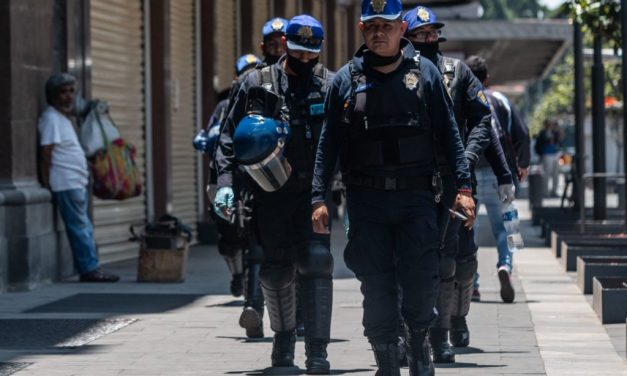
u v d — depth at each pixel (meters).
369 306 14.09
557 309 23.56
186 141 41.00
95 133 29.80
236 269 24.86
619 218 43.78
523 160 24.73
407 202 13.90
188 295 25.84
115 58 34.31
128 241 32.16
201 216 42.41
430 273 14.02
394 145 13.85
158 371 16.73
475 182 17.03
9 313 22.78
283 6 55.00
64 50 29.86
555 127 83.69
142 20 36.47
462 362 17.33
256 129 15.84
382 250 14.02
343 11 71.81
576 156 48.69
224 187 16.83
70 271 29.33
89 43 31.05
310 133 16.31
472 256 18.09
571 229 39.50
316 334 16.25
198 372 16.66
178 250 28.59
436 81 14.03
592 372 16.75
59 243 28.67
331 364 17.20
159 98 37.28
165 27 37.34
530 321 21.77
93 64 32.75
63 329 20.67
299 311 19.50
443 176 15.84
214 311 23.11
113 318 22.00
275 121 16.06
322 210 14.12
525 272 31.25
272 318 16.89
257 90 16.44
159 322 21.55
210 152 23.38
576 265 30.69
